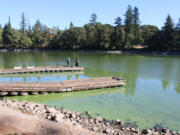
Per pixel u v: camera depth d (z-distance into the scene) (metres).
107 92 15.22
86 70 26.36
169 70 26.73
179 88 16.62
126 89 16.19
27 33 98.00
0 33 89.56
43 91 14.22
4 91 13.22
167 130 8.57
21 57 47.53
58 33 91.69
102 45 77.81
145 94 14.74
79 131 7.05
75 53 65.94
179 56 53.34
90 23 92.88
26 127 6.78
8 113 7.88
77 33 81.62
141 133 8.10
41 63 35.28
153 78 20.95
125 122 9.57
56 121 7.82
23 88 13.60
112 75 22.75
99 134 7.15
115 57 49.22
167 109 11.61
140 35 77.44
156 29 80.12
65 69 25.00
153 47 73.81
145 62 36.91
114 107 11.80
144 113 10.89
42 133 6.45
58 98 13.43
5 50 80.94
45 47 90.94
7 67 28.92
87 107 11.70
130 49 76.06
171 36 69.56
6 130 6.35
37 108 9.77
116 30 77.62
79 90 15.44
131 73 24.22
